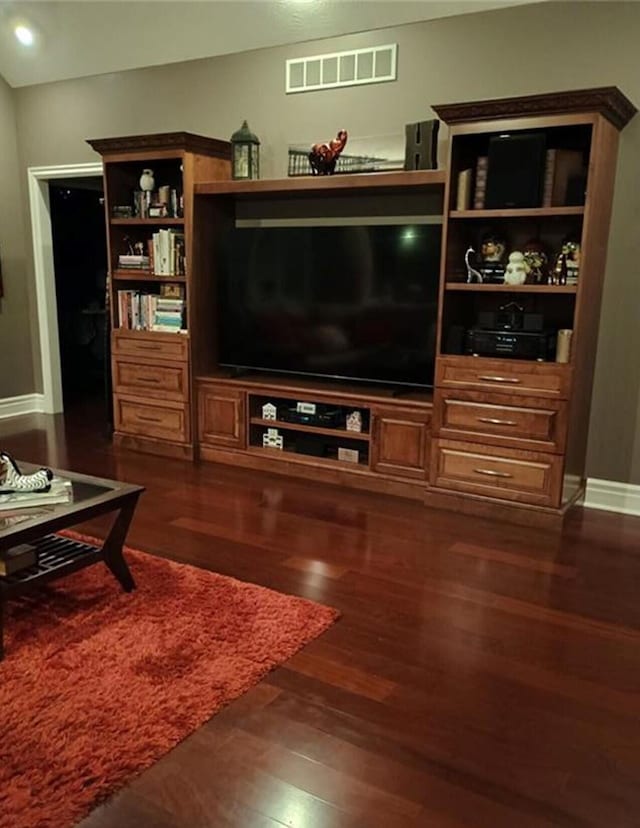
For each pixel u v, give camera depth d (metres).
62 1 4.64
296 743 1.92
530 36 3.67
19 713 1.99
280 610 2.62
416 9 3.89
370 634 2.50
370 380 4.20
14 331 5.96
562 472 3.49
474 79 3.85
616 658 2.39
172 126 4.94
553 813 1.70
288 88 4.43
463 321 3.95
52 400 6.10
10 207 5.80
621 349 3.70
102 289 7.68
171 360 4.64
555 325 3.80
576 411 3.56
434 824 1.65
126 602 2.67
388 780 1.79
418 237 3.89
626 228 3.58
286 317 4.40
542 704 2.12
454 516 3.71
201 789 1.74
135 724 1.96
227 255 4.54
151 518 3.60
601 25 3.50
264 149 4.60
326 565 3.07
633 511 3.80
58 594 2.72
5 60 5.45
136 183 4.92
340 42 4.20
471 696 2.15
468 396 3.66
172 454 4.76
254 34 4.39
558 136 3.63
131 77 5.04
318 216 4.47
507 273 3.58
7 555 2.38
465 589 2.87
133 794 1.72
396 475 4.01
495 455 3.64
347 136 4.14
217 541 3.31
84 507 2.47
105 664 2.24
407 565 3.09
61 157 5.54
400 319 4.02
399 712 2.06
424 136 3.74
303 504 3.85
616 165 3.53
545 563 3.14
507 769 1.84
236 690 2.13
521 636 2.51
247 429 4.48
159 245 4.58
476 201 3.58
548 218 3.71
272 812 1.67
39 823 1.61
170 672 2.21
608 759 1.89
